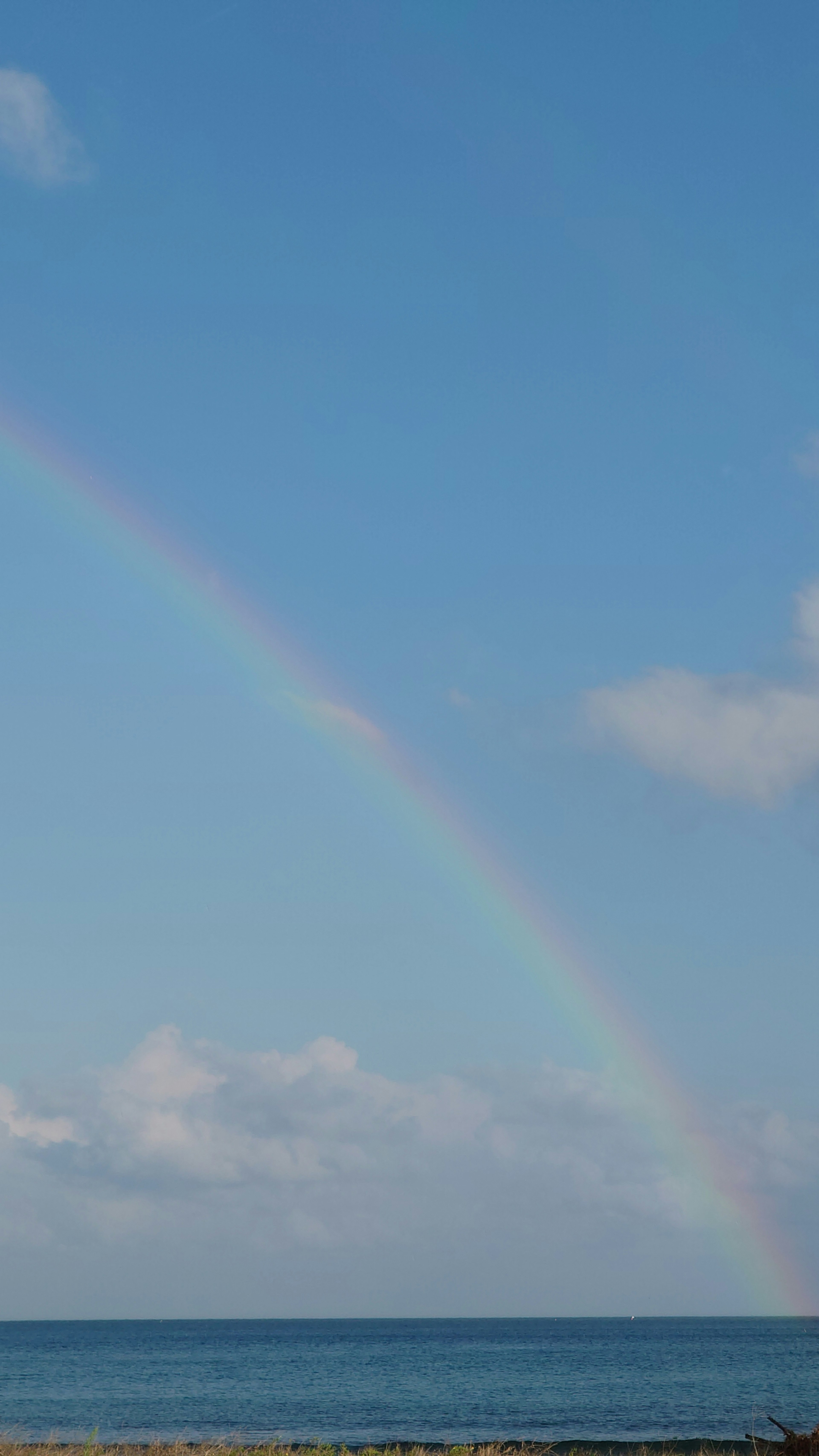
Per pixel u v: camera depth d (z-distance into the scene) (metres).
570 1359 150.75
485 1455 34.72
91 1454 30.81
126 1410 73.81
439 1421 63.94
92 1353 183.75
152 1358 162.88
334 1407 74.94
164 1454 31.28
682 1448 41.16
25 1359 160.62
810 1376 105.31
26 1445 32.31
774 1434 50.56
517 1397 82.44
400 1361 146.75
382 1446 47.12
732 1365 129.62
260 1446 34.50
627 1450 39.53
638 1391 86.75
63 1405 77.88
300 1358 160.25
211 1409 74.94
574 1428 57.56
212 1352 187.25
